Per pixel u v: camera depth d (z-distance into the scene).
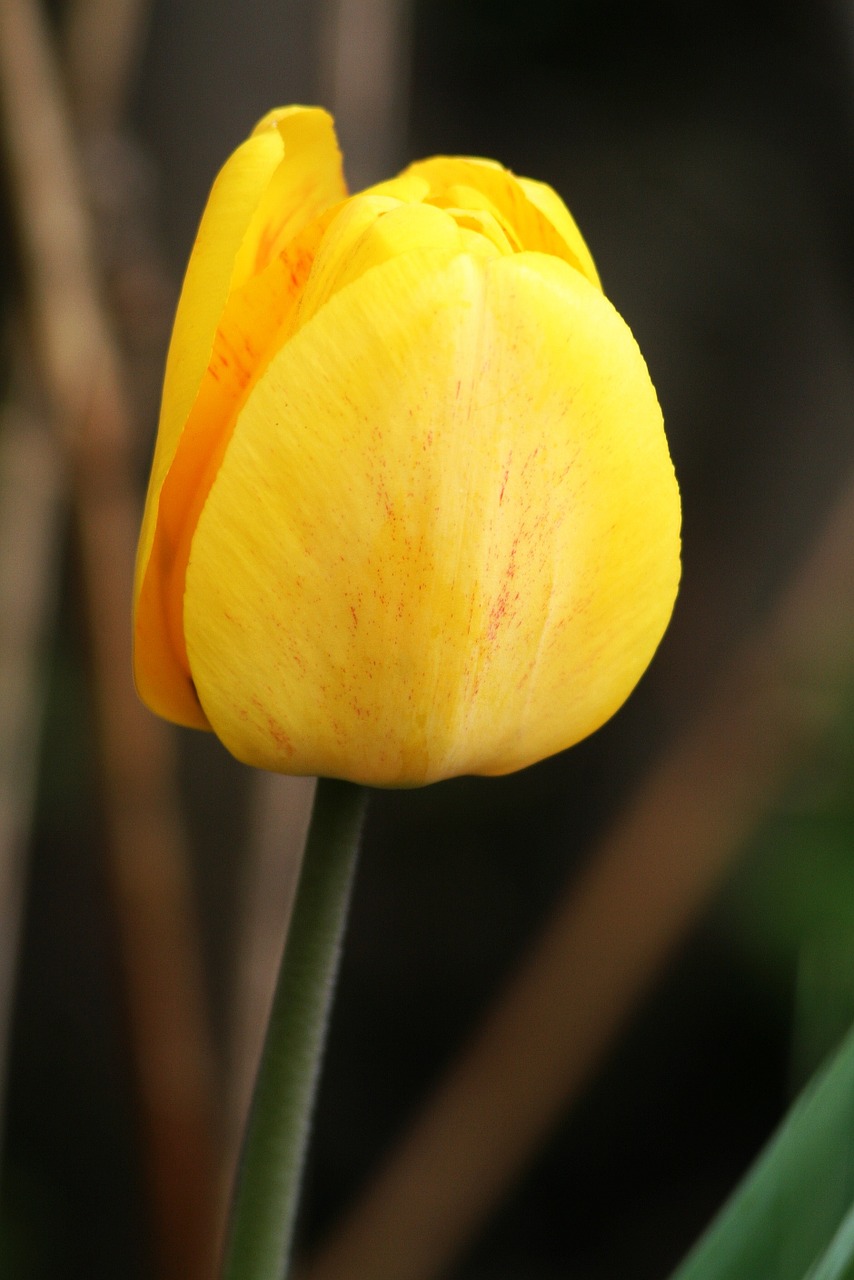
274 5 0.67
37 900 1.21
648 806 0.81
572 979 0.80
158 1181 0.66
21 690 0.66
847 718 0.83
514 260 0.42
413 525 0.42
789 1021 0.95
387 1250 0.83
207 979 0.66
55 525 0.72
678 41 1.27
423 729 0.43
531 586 0.43
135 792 0.64
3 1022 0.67
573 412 0.42
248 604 0.42
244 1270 0.44
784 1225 0.44
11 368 0.67
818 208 0.72
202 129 0.69
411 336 0.42
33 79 0.62
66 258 0.63
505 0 1.30
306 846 0.44
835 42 0.62
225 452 0.42
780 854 0.88
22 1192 1.19
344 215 0.43
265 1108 0.43
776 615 0.84
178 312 0.43
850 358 1.25
